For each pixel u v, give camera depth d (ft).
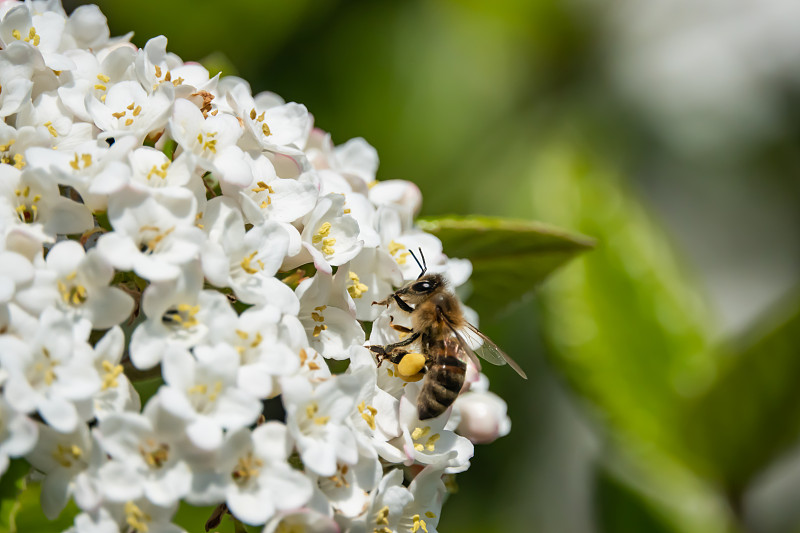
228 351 0.86
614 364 1.10
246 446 0.86
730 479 1.08
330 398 0.88
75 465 0.86
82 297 0.87
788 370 1.04
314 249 0.91
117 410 0.86
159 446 0.86
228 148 0.91
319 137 0.99
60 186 0.92
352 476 0.89
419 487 0.92
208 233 0.89
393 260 0.95
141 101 0.92
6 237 0.87
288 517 0.87
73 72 0.94
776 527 1.24
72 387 0.85
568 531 1.30
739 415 1.06
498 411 0.98
